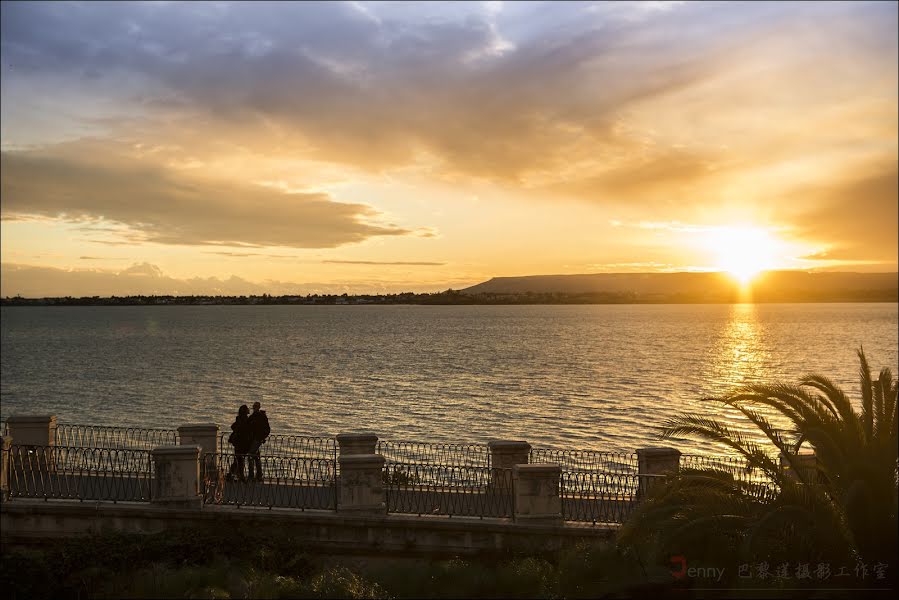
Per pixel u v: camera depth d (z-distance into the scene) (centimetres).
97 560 1373
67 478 1806
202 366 8412
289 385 6550
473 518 1554
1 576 1305
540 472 1541
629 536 1305
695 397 5672
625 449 3656
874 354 10112
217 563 1369
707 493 1315
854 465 1313
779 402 1434
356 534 1526
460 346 11994
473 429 4288
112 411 5019
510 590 1329
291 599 1257
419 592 1334
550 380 6925
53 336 15588
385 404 5347
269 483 1773
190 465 1573
